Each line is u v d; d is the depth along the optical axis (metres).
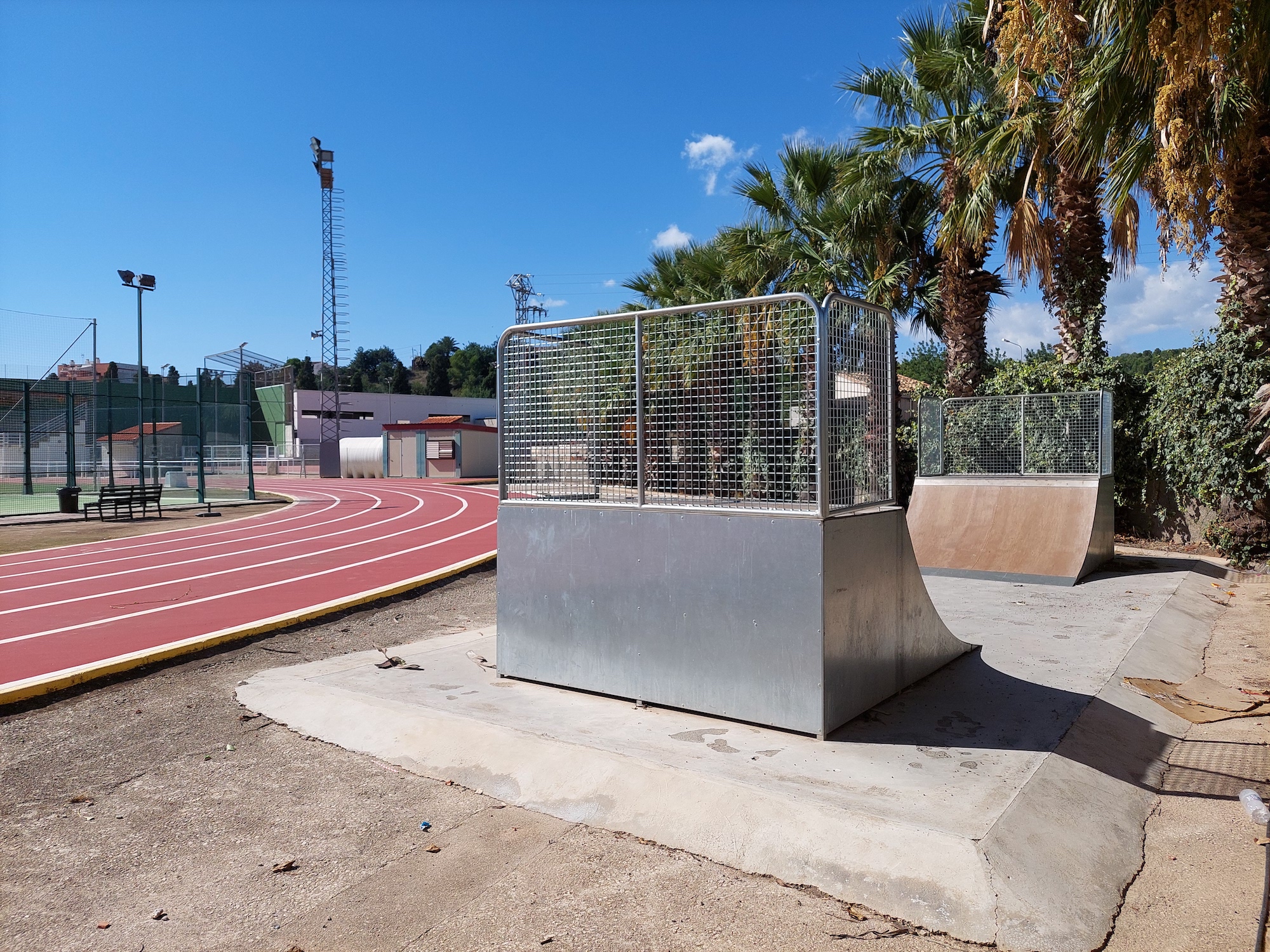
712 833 3.48
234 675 6.27
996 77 12.30
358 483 40.31
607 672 5.12
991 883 2.97
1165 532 12.91
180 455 33.66
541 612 5.45
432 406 66.50
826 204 15.95
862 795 3.58
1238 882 3.21
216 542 15.71
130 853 3.52
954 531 11.02
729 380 4.70
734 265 16.72
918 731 4.46
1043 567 9.93
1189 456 11.83
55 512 22.47
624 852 3.46
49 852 3.54
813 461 4.39
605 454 5.25
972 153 12.70
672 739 4.30
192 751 4.71
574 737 4.34
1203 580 9.75
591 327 5.28
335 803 3.98
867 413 4.92
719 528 4.64
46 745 4.83
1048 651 6.40
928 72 13.87
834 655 4.39
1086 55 9.02
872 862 3.14
